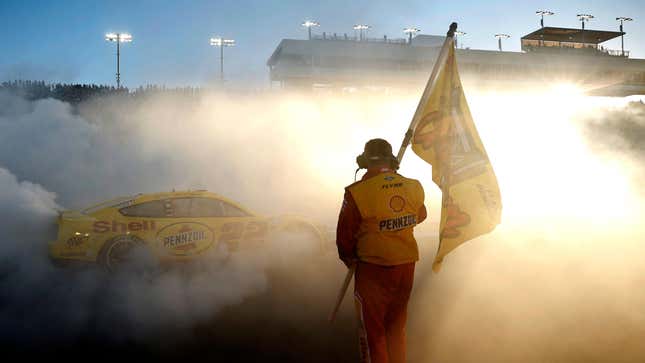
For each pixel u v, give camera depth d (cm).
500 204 310
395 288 277
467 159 313
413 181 290
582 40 6247
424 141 318
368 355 270
